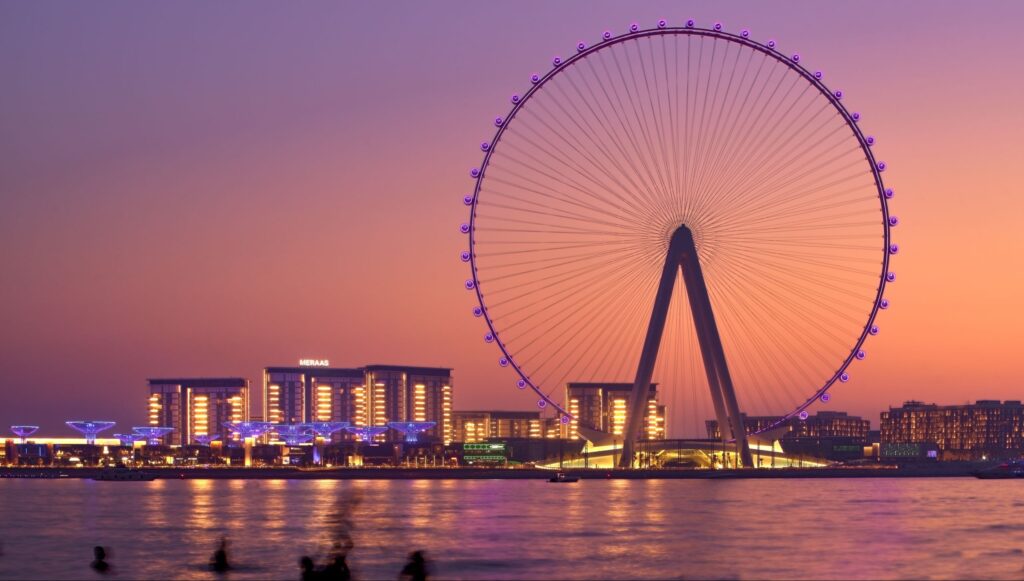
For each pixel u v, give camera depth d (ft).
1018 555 463.83
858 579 404.77
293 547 493.36
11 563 448.24
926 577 409.28
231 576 415.23
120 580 407.03
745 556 462.19
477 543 506.48
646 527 579.89
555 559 454.40
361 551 477.77
